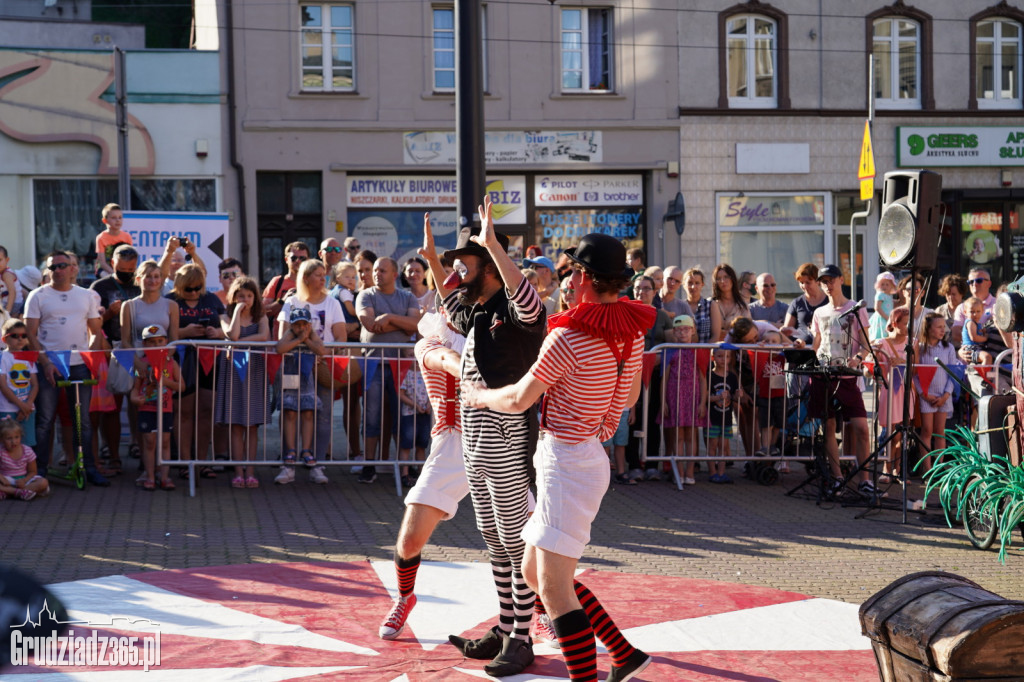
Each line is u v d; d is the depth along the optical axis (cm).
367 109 1898
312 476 859
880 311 967
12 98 1791
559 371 365
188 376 819
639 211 2003
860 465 814
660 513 779
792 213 2034
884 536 712
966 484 698
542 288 962
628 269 375
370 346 824
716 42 1992
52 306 825
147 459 816
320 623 490
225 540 660
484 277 423
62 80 1805
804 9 2017
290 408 839
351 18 1897
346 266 969
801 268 970
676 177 1991
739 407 880
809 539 700
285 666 429
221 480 866
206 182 1867
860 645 475
